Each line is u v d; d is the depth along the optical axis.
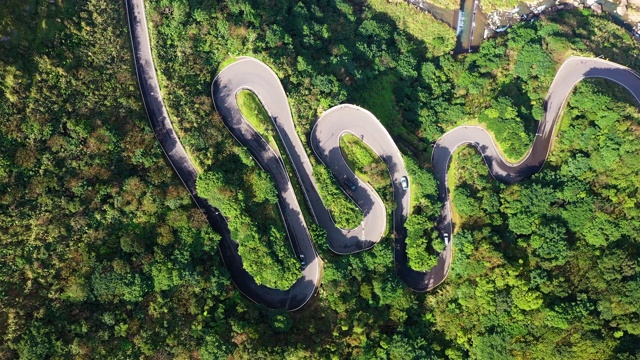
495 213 137.38
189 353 116.56
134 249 117.88
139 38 129.50
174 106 127.62
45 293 112.12
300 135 135.50
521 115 144.88
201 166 128.00
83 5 121.56
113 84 122.94
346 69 143.88
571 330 120.69
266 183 128.38
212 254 126.44
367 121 139.75
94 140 117.88
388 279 130.75
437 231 140.00
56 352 109.94
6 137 111.69
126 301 116.75
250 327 120.56
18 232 111.94
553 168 141.75
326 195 133.12
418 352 126.19
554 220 133.12
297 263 126.38
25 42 113.25
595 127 137.12
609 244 126.81
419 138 145.88
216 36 132.88
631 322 118.19
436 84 152.25
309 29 143.75
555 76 147.50
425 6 159.38
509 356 123.62
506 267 127.31
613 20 159.62
